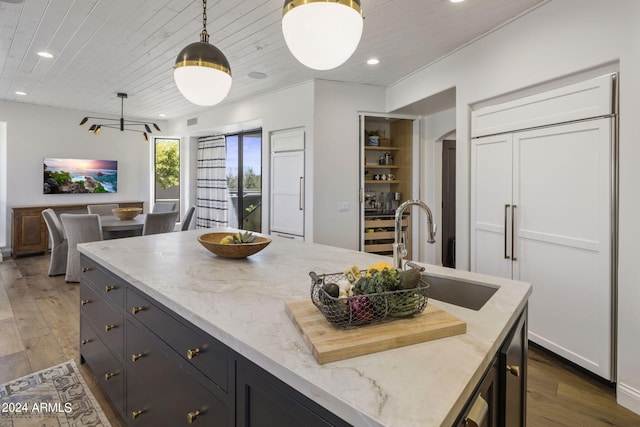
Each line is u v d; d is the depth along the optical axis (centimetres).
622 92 219
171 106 639
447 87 381
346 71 437
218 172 732
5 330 324
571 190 255
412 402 74
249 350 100
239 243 218
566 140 258
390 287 110
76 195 690
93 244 260
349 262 208
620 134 220
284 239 292
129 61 412
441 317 113
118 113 705
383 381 82
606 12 229
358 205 497
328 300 104
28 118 634
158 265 197
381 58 392
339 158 483
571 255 257
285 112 511
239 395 109
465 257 352
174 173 790
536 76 279
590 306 245
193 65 195
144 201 764
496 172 318
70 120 677
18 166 628
